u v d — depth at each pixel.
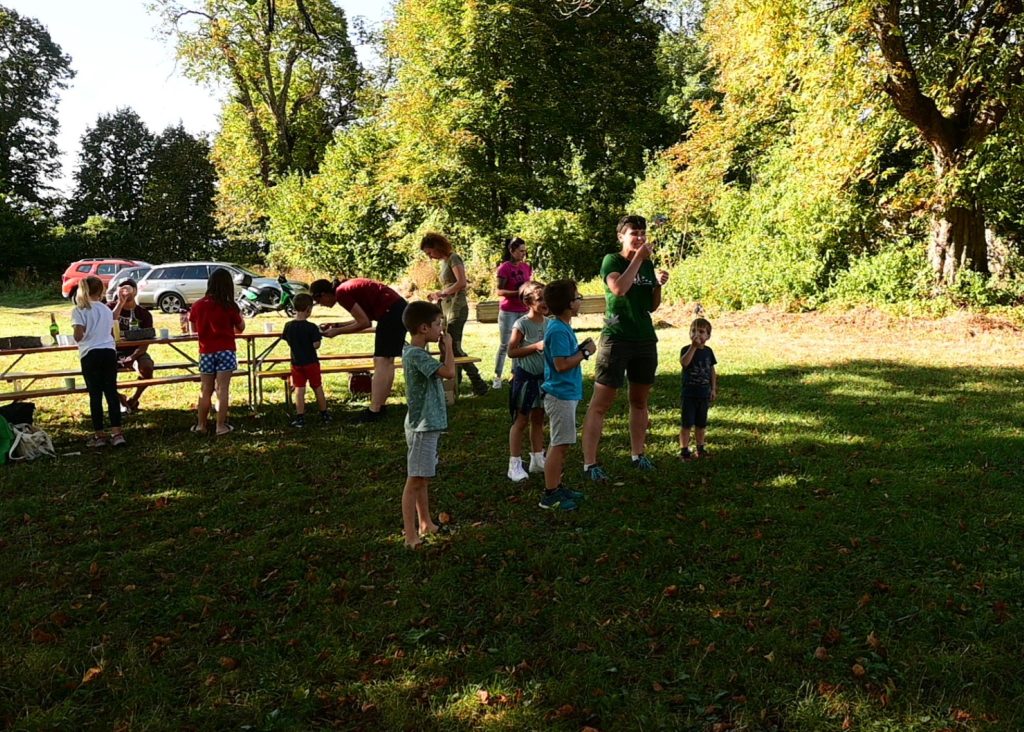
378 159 30.89
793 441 6.65
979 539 4.46
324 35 33.41
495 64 27.05
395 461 6.39
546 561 4.30
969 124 14.44
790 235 17.64
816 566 4.18
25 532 4.98
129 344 7.89
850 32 13.09
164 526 5.06
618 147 29.81
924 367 10.28
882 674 3.18
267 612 3.85
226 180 38.47
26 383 10.09
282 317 20.22
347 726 2.95
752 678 3.17
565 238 26.00
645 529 4.75
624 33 30.45
